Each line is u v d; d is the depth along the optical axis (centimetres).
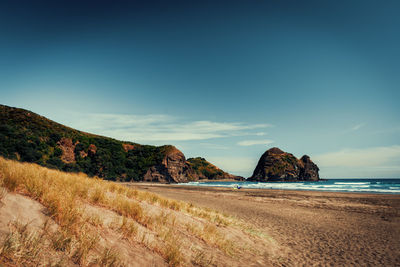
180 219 849
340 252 822
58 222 402
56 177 762
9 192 425
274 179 19300
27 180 512
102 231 460
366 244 938
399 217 1620
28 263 270
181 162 12475
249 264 616
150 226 620
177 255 480
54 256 308
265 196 3316
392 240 1009
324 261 723
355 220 1503
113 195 847
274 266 641
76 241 369
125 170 9619
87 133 10419
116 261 370
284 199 2875
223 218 1177
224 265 554
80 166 7112
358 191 4478
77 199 585
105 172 8181
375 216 1666
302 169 19712
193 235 711
